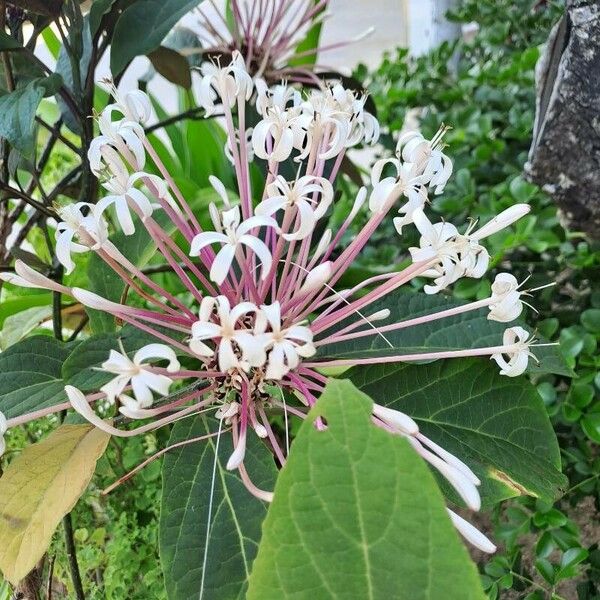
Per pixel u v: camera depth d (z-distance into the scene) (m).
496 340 0.26
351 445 0.12
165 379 0.17
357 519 0.13
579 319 0.40
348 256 0.22
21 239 0.35
